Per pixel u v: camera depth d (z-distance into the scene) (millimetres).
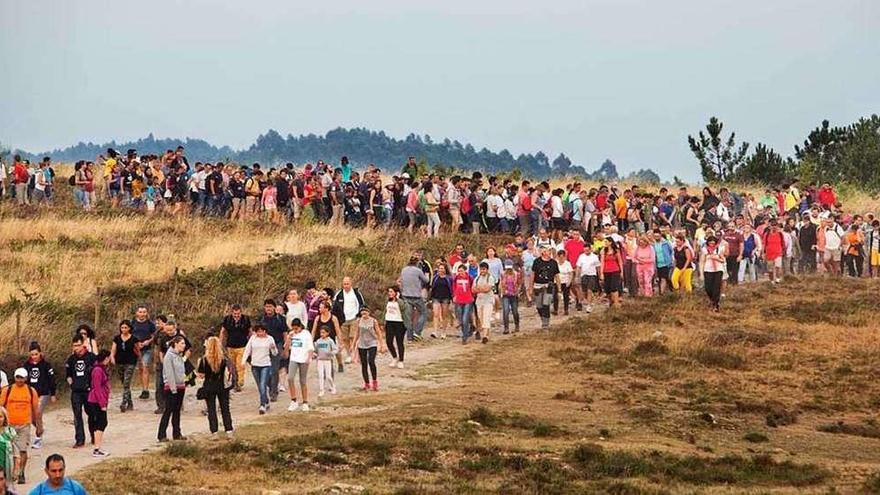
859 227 90000
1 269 77062
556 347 69312
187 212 98250
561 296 86375
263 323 56812
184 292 76375
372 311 76188
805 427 53750
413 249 90938
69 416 53844
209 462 43000
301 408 53719
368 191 97812
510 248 80750
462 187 97625
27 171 103000
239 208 98000
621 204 94250
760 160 151250
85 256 82688
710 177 151375
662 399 57812
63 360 61188
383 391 58375
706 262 77938
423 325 72562
